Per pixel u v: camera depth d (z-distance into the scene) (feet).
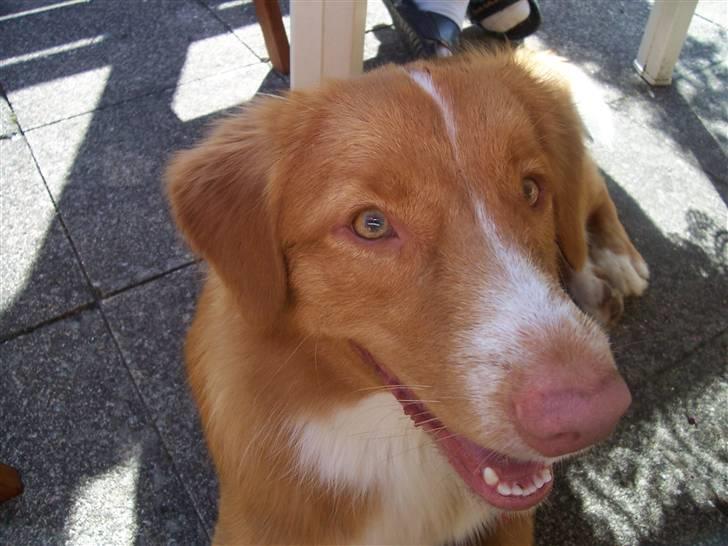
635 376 2.01
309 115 1.31
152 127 2.77
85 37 3.28
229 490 1.57
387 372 1.29
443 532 1.63
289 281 1.34
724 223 2.44
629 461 1.83
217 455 1.60
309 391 1.42
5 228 2.36
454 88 1.29
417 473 1.53
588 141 2.30
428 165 1.20
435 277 1.17
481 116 1.25
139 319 2.12
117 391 1.96
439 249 1.18
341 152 1.24
